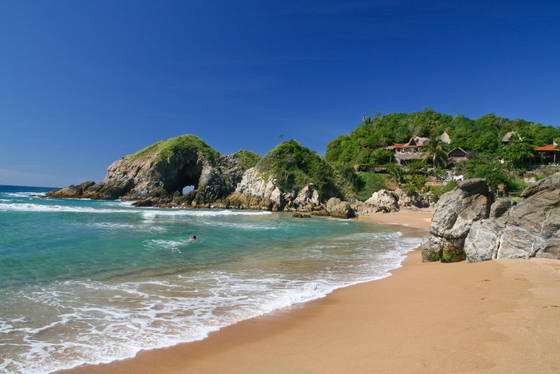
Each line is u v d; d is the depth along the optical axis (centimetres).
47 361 577
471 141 9469
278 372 512
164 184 8438
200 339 677
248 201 6906
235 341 664
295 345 630
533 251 1187
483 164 7975
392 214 5778
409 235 2989
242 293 1031
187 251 1817
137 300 944
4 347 629
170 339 678
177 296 992
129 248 1805
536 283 889
